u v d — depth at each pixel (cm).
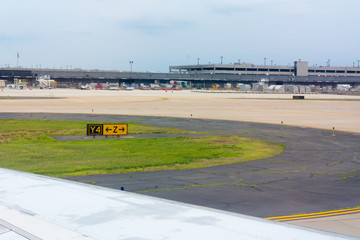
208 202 1967
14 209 564
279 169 2916
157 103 11206
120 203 604
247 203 1956
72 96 14262
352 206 1919
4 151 3575
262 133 5216
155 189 2236
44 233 457
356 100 14425
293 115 8000
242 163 3145
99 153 3550
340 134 5162
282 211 1819
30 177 809
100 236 451
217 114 8044
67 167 2848
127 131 4950
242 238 441
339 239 434
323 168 2973
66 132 5069
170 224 497
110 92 18800
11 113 7569
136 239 441
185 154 3547
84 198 634
